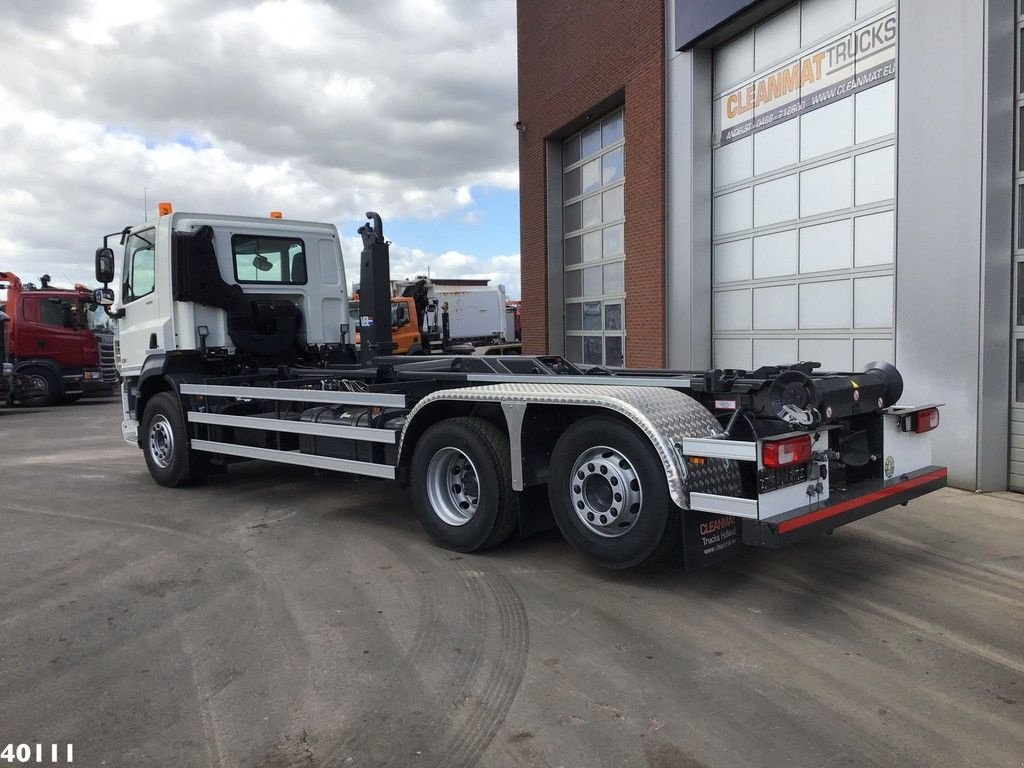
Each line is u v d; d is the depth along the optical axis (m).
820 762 2.84
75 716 3.29
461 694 3.42
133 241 8.46
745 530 4.07
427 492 5.62
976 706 3.25
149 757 2.96
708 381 4.75
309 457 6.65
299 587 4.88
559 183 14.84
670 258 11.20
